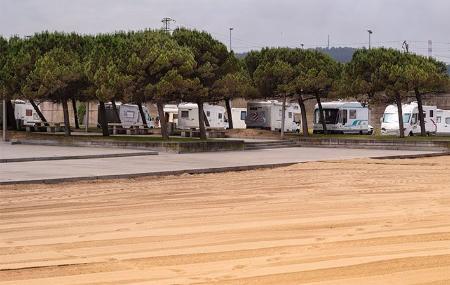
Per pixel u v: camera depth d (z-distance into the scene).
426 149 37.00
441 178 20.34
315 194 16.05
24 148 31.16
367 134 50.91
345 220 11.89
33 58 35.66
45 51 37.47
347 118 50.38
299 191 16.72
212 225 11.37
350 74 43.22
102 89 32.84
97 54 35.19
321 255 8.95
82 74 34.84
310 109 68.25
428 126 49.56
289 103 52.75
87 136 37.62
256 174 21.86
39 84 34.56
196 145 32.38
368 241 9.91
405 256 8.84
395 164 26.12
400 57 42.41
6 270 8.20
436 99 60.50
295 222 11.68
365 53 42.81
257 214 12.66
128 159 26.33
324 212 12.92
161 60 32.53
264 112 51.94
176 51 33.25
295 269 8.16
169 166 22.86
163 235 10.45
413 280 7.64
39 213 12.76
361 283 7.52
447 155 32.88
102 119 39.06
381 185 18.23
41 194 15.73
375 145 38.75
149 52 32.91
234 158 27.94
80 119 62.47
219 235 10.45
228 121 51.16
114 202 14.41
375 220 11.88
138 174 19.92
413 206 13.78
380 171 22.97
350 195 15.84
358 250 9.26
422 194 16.03
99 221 11.81
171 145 31.42
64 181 18.20
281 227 11.16
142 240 10.05
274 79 44.00
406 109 48.38
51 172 19.84
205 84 36.53
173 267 8.34
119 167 22.14
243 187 17.66
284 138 43.47
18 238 10.23
